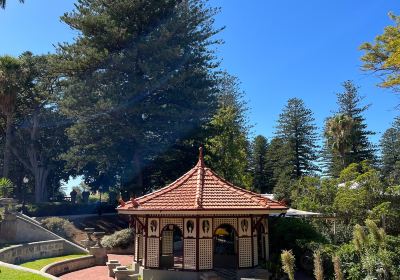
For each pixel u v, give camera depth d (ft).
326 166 202.39
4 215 75.92
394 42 69.31
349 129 166.20
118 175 138.21
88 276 60.29
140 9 117.19
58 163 181.98
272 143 208.85
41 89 156.46
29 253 66.90
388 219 77.51
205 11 123.85
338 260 48.14
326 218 77.05
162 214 55.88
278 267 57.62
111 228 108.17
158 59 111.96
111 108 107.24
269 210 55.67
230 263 63.05
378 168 185.98
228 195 58.39
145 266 57.16
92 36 117.39
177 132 114.32
